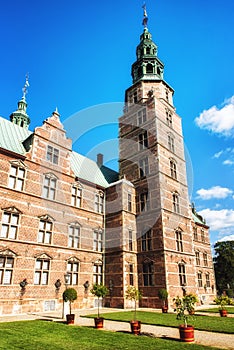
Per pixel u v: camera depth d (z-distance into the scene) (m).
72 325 13.48
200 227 43.66
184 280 25.75
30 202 21.11
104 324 14.06
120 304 23.05
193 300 11.18
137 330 11.45
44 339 10.02
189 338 9.88
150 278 24.52
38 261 20.52
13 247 19.02
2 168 20.12
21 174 21.31
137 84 34.66
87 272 23.97
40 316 17.11
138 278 25.45
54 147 24.52
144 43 37.88
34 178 22.00
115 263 25.05
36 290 19.56
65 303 17.34
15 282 18.47
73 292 16.25
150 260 24.97
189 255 27.61
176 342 9.64
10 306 17.78
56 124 25.33
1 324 13.41
